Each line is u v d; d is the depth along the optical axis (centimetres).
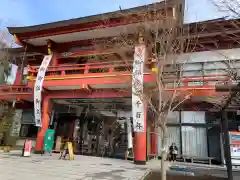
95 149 2169
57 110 2245
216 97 1439
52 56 2158
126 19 1644
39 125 1897
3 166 1257
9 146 2220
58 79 1869
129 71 1655
